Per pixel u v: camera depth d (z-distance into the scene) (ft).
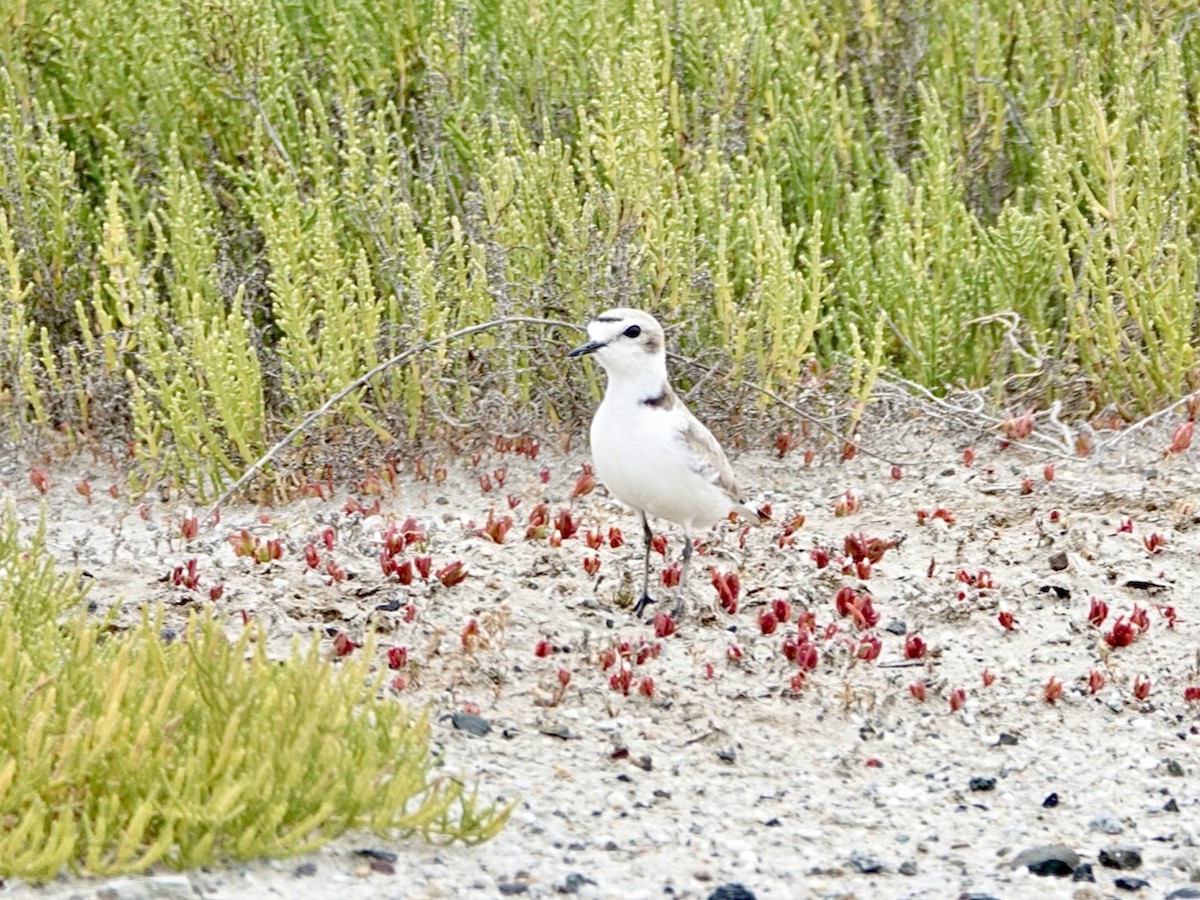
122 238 48.14
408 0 56.49
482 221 51.44
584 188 54.90
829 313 54.65
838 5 60.64
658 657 36.63
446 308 49.37
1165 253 53.93
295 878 25.66
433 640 35.81
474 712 33.32
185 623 36.96
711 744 32.83
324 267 47.57
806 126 55.62
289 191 50.85
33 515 45.93
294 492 47.26
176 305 50.34
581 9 55.93
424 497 47.34
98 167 54.85
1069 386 52.24
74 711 26.18
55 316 52.42
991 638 38.58
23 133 51.44
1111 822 30.32
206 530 44.80
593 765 31.58
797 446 50.44
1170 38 53.98
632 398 38.34
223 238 52.95
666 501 38.70
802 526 45.32
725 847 28.58
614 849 28.22
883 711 34.65
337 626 37.29
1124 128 50.11
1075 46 60.03
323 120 53.62
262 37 54.65
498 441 49.70
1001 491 47.57
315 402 47.91
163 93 54.19
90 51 55.01
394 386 48.67
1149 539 43.16
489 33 58.54
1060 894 27.43
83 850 25.54
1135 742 33.78
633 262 49.83
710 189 51.90
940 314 52.80
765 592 40.55
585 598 39.81
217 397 46.32
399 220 50.21
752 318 51.44
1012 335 51.08
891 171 56.49
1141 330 51.83
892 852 28.84
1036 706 35.27
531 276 50.57
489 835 27.48
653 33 54.85
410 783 27.07
